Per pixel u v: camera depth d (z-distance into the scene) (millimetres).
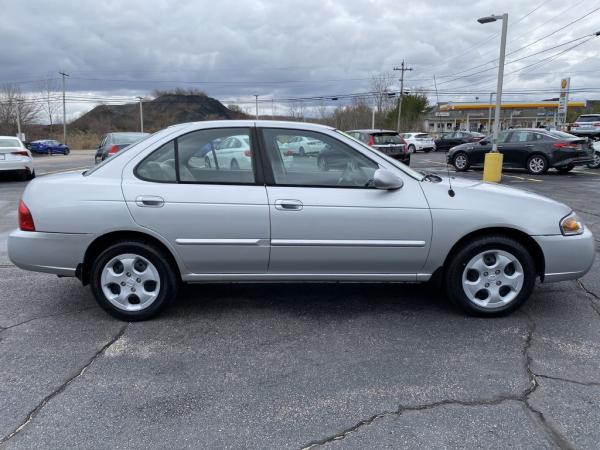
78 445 2531
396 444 2529
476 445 2516
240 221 3830
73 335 3814
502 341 3680
